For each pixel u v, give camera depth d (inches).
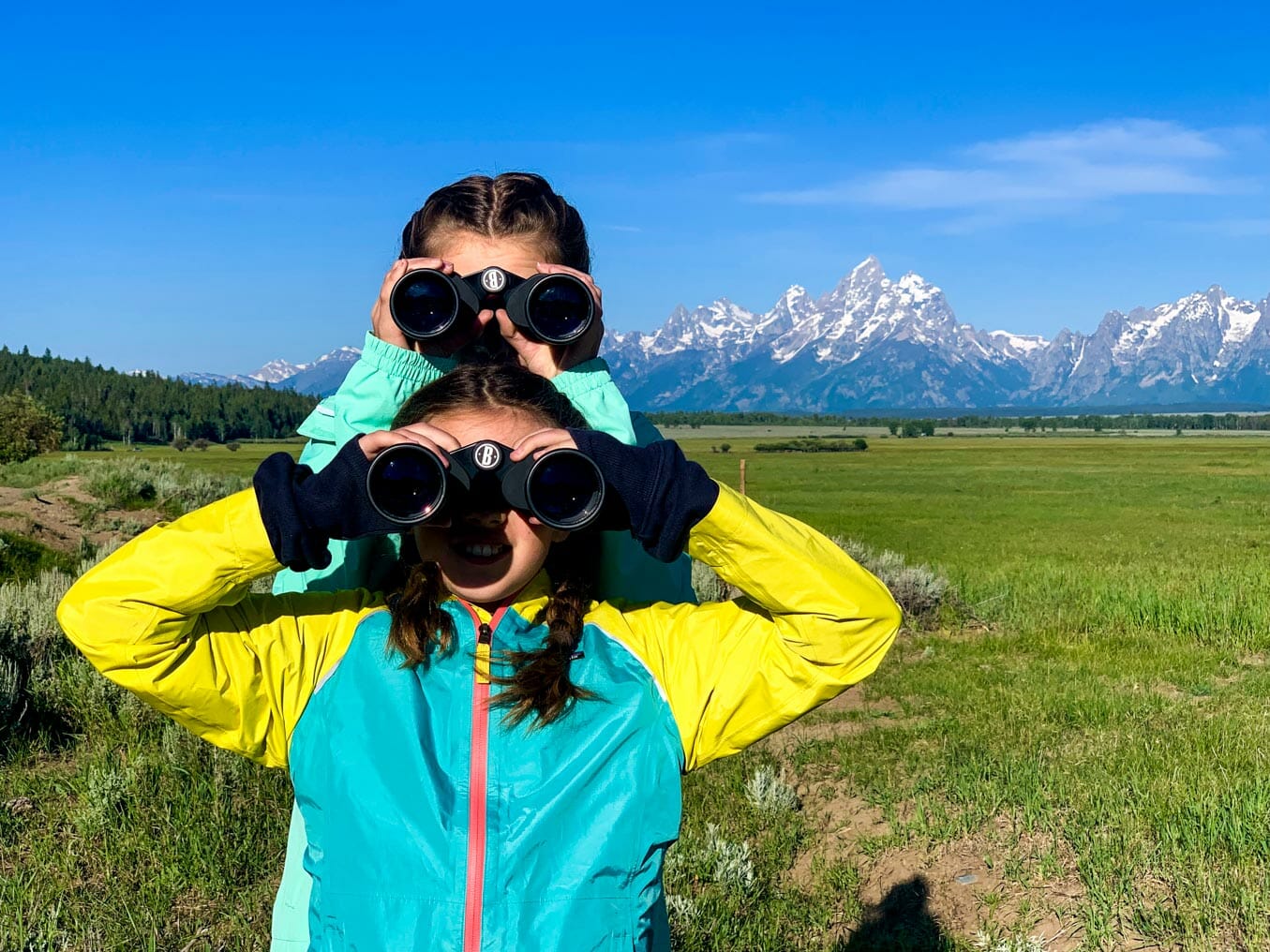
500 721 57.8
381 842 55.2
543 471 53.1
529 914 54.9
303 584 67.5
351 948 54.9
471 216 74.1
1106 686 339.0
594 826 56.7
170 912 153.3
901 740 273.0
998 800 215.8
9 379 5364.2
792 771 251.1
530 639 60.7
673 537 55.4
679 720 60.4
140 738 229.5
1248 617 449.7
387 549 70.9
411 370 68.7
